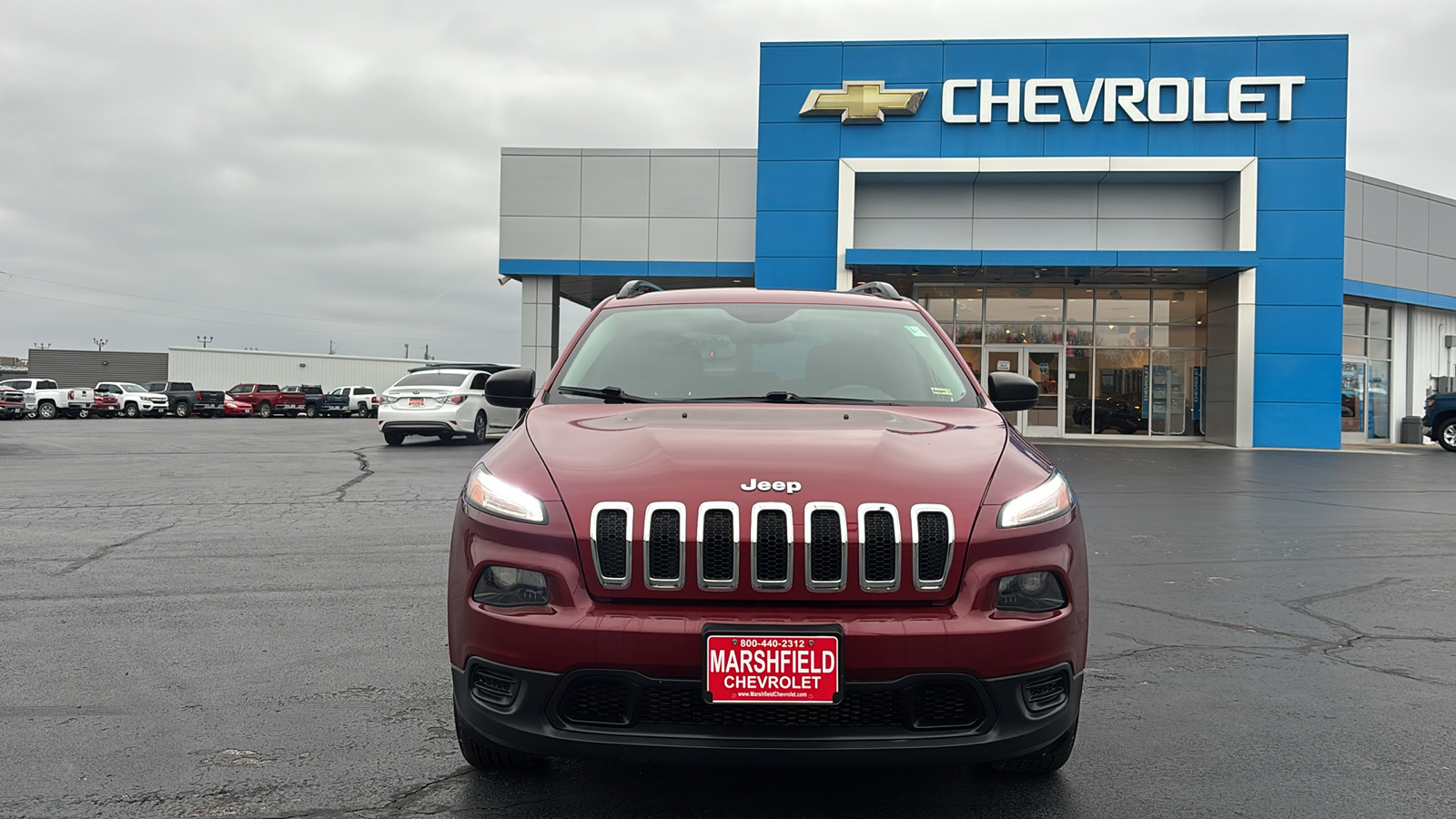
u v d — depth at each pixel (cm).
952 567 251
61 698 371
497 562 258
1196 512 946
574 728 246
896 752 240
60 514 882
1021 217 2161
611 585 249
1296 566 660
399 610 517
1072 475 1353
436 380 1870
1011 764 298
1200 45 2064
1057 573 261
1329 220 2039
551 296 2395
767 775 303
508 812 274
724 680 239
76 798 280
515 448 298
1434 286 2558
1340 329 2036
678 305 422
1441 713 362
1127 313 2308
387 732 337
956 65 2111
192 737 330
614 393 354
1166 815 275
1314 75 2044
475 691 261
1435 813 277
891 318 419
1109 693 386
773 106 2155
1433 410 2108
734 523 248
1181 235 2139
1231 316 2098
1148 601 552
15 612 508
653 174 2362
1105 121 2078
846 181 2122
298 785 291
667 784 295
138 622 487
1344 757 319
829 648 239
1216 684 397
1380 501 1048
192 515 878
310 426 3083
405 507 939
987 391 396
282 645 446
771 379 369
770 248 2153
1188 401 2281
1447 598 561
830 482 258
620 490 258
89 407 4253
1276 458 1755
